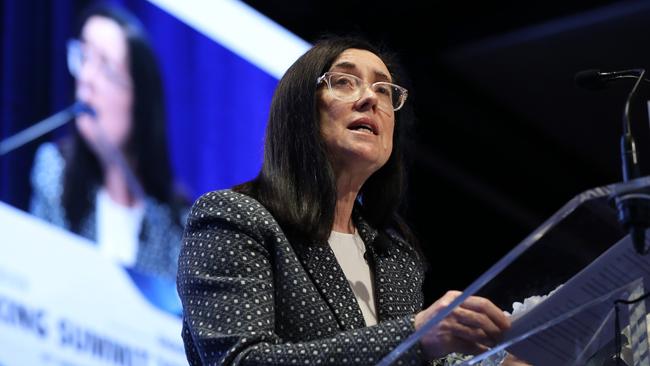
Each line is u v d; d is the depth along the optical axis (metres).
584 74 5.29
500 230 18.00
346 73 6.00
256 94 13.06
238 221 5.17
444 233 17.22
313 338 5.05
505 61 16.61
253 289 4.95
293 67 6.01
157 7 11.94
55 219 9.94
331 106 5.87
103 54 11.13
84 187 10.37
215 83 12.49
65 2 10.90
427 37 16.42
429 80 16.73
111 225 10.52
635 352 4.20
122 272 10.42
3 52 10.19
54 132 10.31
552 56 16.41
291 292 5.10
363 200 6.25
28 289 9.34
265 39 13.38
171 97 11.83
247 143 12.77
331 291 5.23
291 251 5.20
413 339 3.80
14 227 9.48
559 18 15.56
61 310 9.57
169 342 10.62
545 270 3.87
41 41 10.55
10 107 10.01
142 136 11.30
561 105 17.58
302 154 5.64
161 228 11.14
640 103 16.58
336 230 5.87
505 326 4.11
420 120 16.98
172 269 11.05
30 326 9.22
